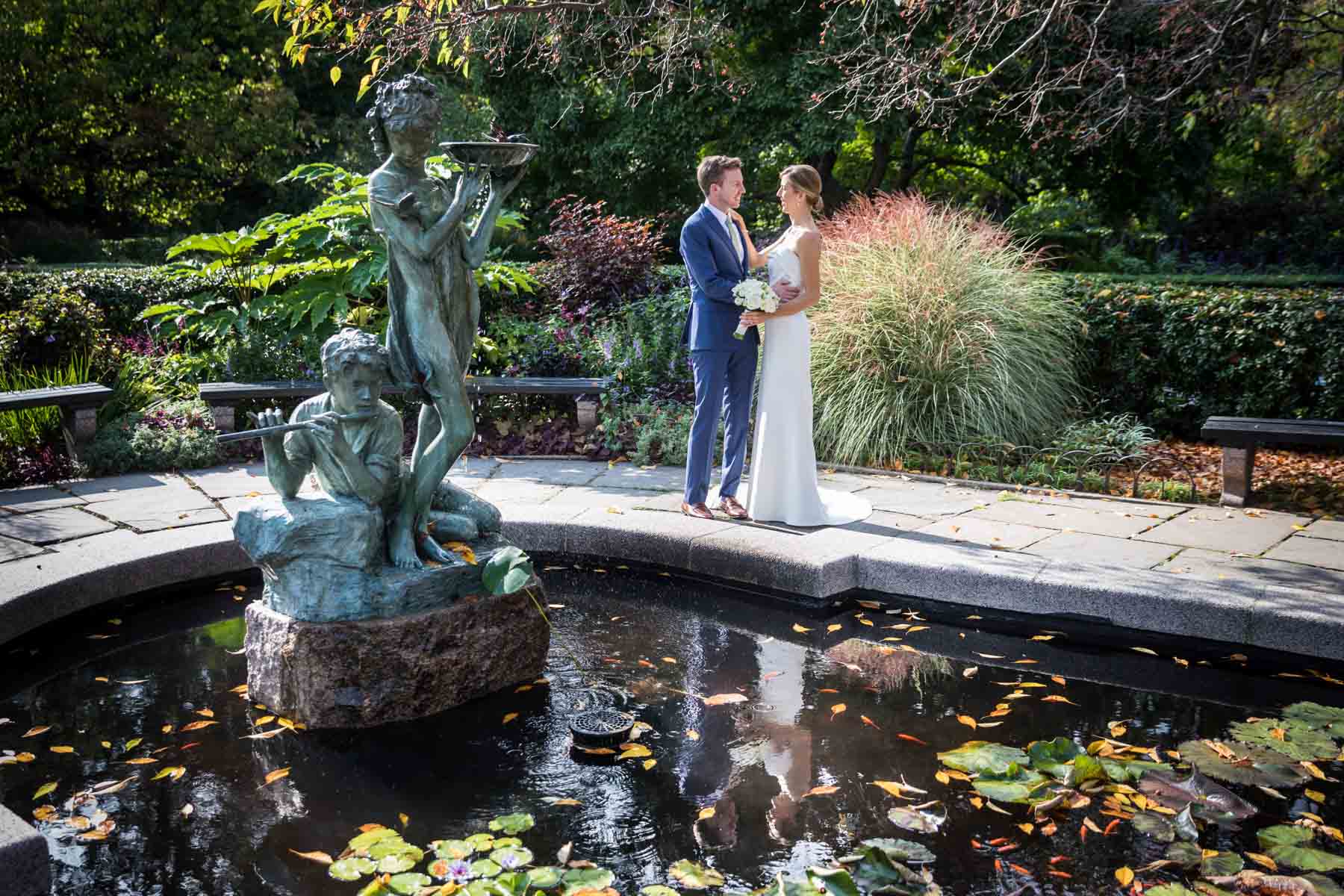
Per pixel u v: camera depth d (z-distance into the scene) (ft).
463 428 10.75
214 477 19.61
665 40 23.08
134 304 28.04
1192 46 25.27
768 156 46.75
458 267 10.67
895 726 10.34
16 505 17.16
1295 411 24.18
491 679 11.13
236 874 7.72
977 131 44.75
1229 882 7.45
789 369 16.33
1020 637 13.01
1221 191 68.23
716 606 14.12
